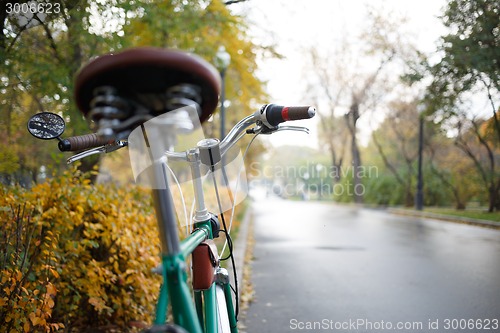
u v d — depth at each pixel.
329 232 15.04
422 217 22.39
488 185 23.02
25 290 2.94
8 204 3.33
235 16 8.88
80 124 6.18
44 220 3.61
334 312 5.48
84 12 5.94
